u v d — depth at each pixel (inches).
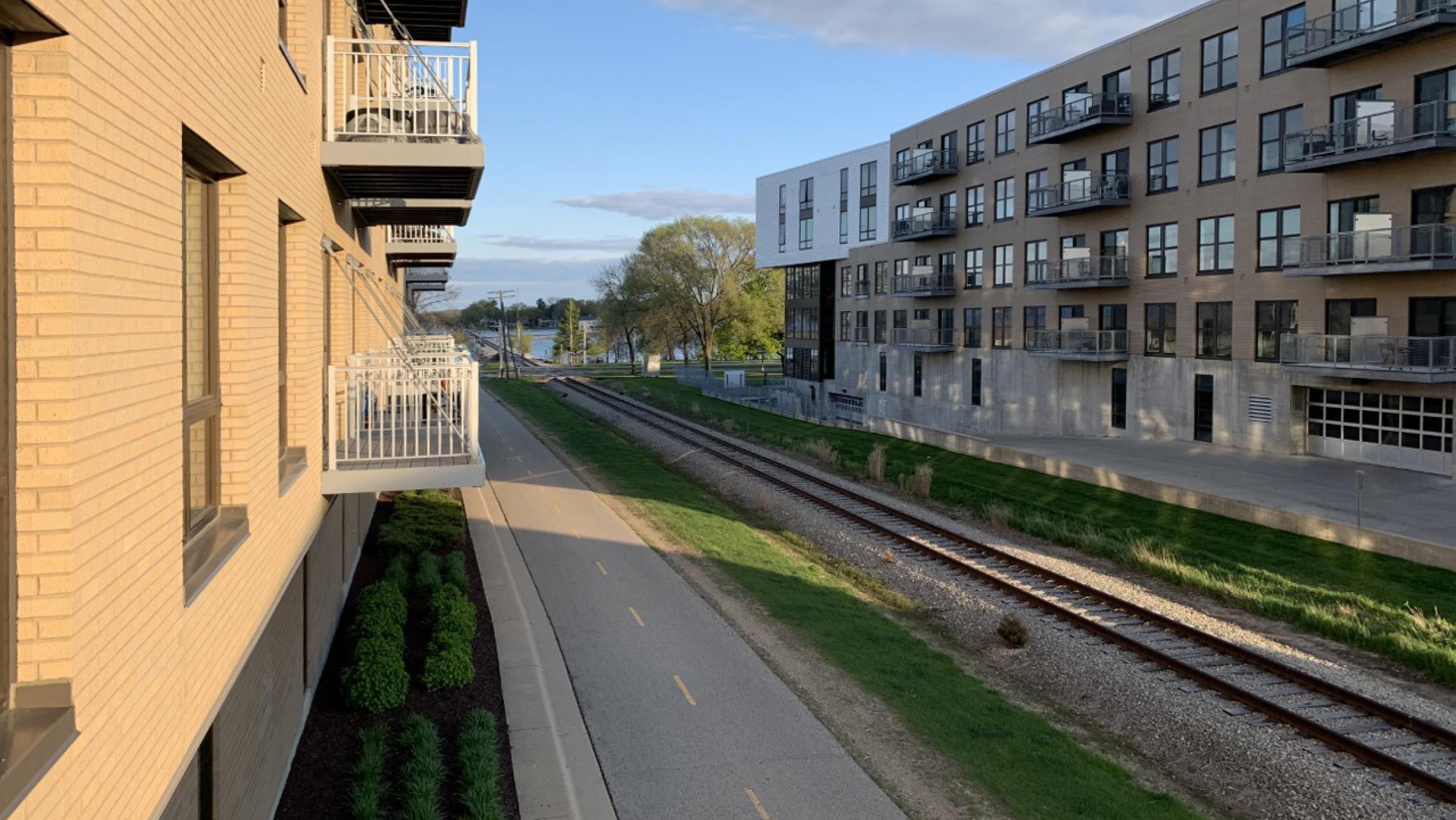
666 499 1009.5
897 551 794.8
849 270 2501.2
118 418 155.1
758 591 665.0
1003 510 946.1
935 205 2102.6
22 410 134.6
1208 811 390.0
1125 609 623.8
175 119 188.1
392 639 469.7
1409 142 1057.5
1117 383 1590.8
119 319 155.9
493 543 766.5
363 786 341.4
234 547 243.8
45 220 134.9
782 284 3646.7
